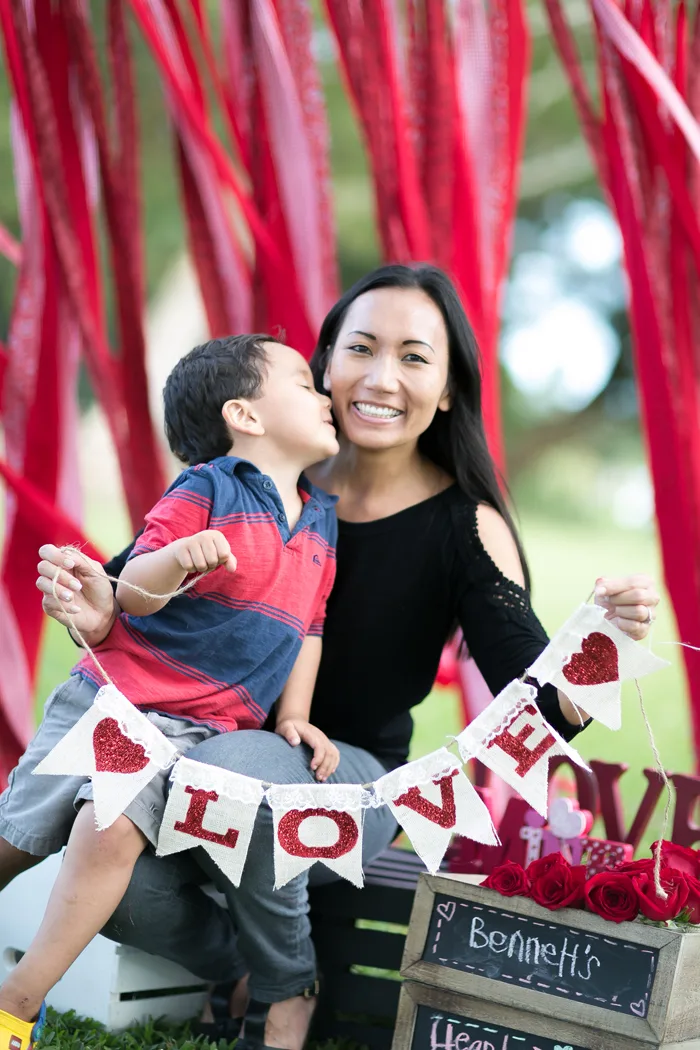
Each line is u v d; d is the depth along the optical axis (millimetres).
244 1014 3412
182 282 22688
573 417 26281
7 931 3574
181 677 3123
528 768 2836
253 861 3031
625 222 4367
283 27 4527
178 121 4605
